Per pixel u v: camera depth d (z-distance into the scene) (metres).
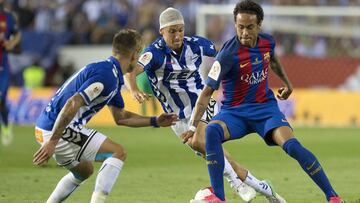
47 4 83.25
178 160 41.31
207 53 27.56
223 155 22.81
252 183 24.78
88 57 78.81
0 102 49.38
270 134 23.09
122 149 22.16
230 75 23.27
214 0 82.50
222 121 23.17
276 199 24.92
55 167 37.56
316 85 69.69
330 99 67.12
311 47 75.88
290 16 75.69
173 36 26.64
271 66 24.91
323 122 67.06
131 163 39.72
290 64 69.94
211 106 26.56
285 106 67.88
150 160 41.22
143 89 32.03
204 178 33.44
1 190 29.47
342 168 37.16
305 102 67.62
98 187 21.80
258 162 40.31
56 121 20.88
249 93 23.41
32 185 30.94
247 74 23.12
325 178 22.70
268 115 23.16
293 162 40.31
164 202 26.47
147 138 56.31
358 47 75.88
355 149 47.00
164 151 46.34
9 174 34.69
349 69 69.12
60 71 75.75
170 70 27.16
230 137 23.11
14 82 76.50
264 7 73.12
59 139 21.20
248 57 22.98
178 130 28.16
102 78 21.20
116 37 21.89
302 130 61.97
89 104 21.44
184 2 81.81
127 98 67.50
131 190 29.52
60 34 79.62
